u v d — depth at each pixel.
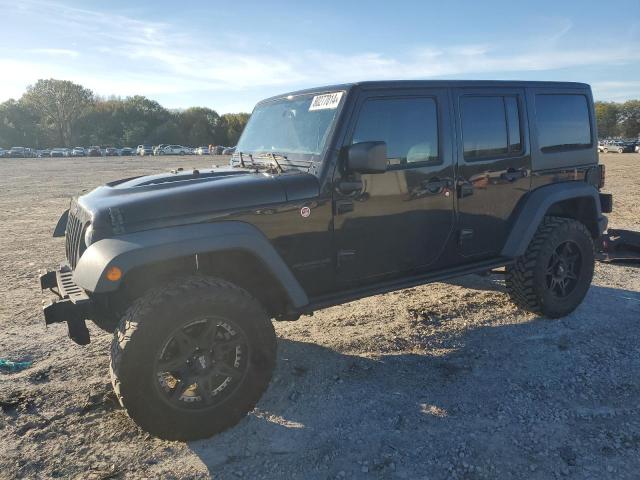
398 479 2.70
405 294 5.69
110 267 2.71
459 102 4.07
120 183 3.83
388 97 3.66
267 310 3.66
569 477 2.69
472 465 2.79
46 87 87.06
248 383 3.11
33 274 6.90
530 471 2.74
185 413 2.93
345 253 3.60
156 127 95.31
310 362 4.02
